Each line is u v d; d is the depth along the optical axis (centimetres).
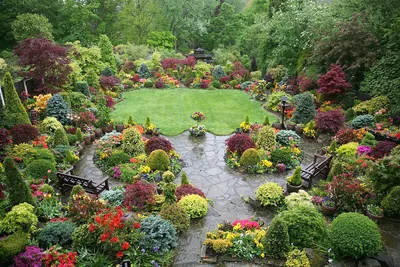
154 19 3600
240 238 657
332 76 1493
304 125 1338
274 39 2267
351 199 757
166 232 638
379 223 730
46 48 1381
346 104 1501
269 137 1112
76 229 625
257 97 1889
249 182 953
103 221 595
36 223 664
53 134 1188
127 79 2223
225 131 1363
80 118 1316
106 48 2275
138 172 962
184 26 3709
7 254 551
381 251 621
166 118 1536
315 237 620
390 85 1372
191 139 1284
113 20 3562
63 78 1441
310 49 1942
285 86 1884
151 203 770
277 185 838
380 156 942
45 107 1338
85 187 844
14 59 2084
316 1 2039
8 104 1127
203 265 623
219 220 770
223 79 2295
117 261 593
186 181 874
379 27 1563
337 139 1177
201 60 2858
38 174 873
